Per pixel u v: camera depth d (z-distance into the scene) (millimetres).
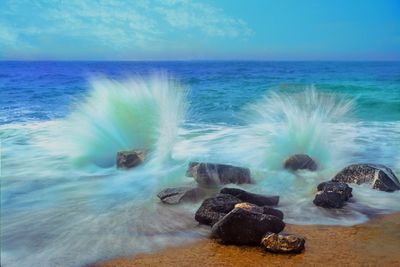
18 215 5844
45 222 5574
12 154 9695
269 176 7973
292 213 6027
